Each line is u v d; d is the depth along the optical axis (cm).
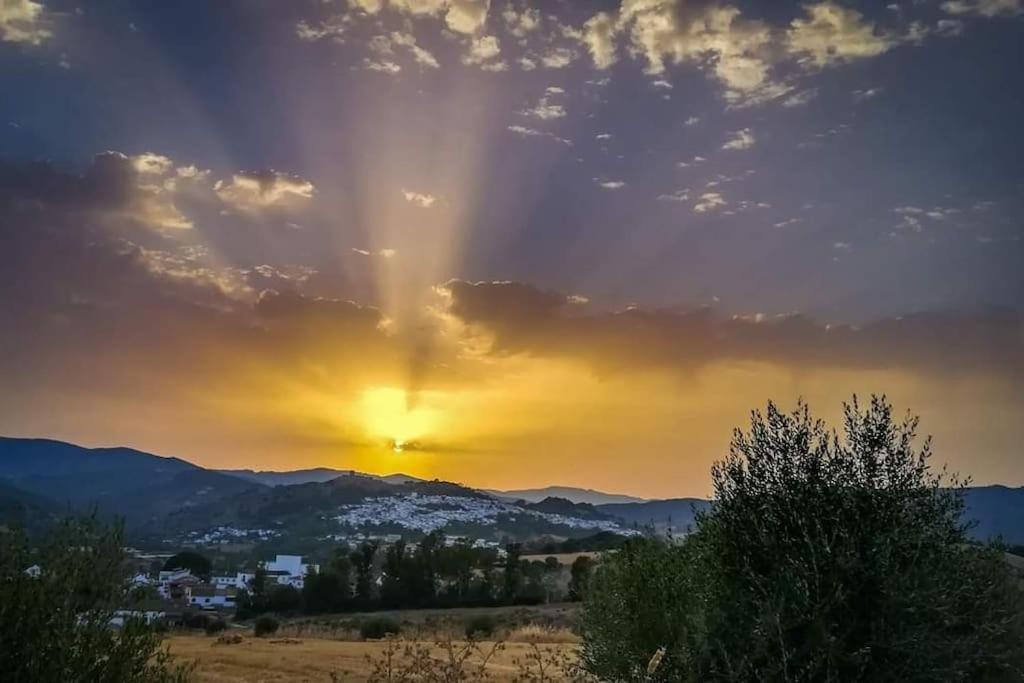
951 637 870
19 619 743
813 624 838
